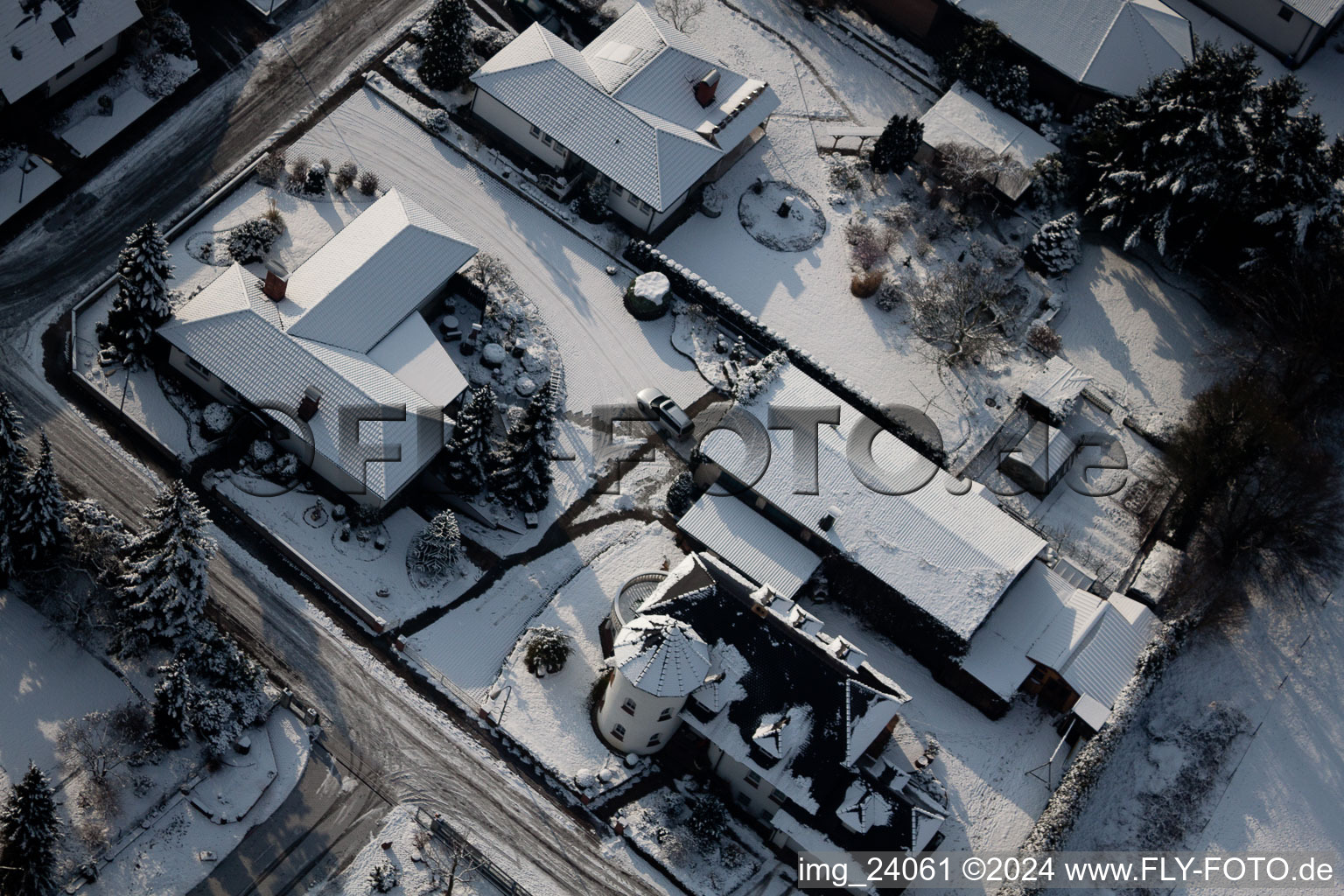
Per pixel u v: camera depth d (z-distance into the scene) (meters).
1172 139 106.31
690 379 101.31
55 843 75.56
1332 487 101.12
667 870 83.12
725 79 110.94
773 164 111.75
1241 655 95.56
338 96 108.00
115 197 100.06
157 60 104.38
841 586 93.06
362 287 94.62
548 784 85.12
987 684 90.06
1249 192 105.06
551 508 94.50
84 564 84.88
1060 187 111.88
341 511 90.88
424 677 87.31
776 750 81.06
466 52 109.56
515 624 90.19
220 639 83.44
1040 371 104.81
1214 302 109.88
